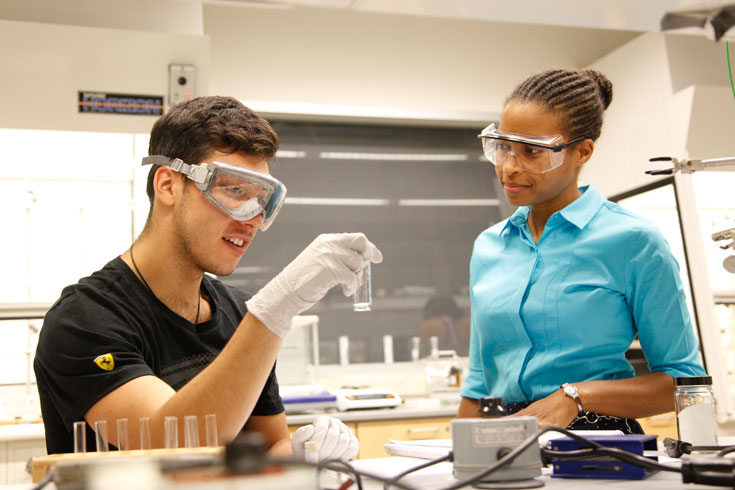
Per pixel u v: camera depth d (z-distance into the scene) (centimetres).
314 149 463
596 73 181
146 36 339
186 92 342
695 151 396
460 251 477
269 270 443
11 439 296
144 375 131
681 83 414
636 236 164
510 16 267
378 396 371
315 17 463
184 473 66
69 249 360
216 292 169
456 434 91
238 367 123
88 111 331
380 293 459
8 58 326
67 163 361
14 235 355
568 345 165
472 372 193
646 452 118
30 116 326
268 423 164
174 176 144
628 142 442
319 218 456
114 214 367
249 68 449
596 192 178
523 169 164
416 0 249
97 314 138
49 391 139
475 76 488
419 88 477
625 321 166
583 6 250
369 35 472
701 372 161
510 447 89
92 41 334
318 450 122
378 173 471
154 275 150
